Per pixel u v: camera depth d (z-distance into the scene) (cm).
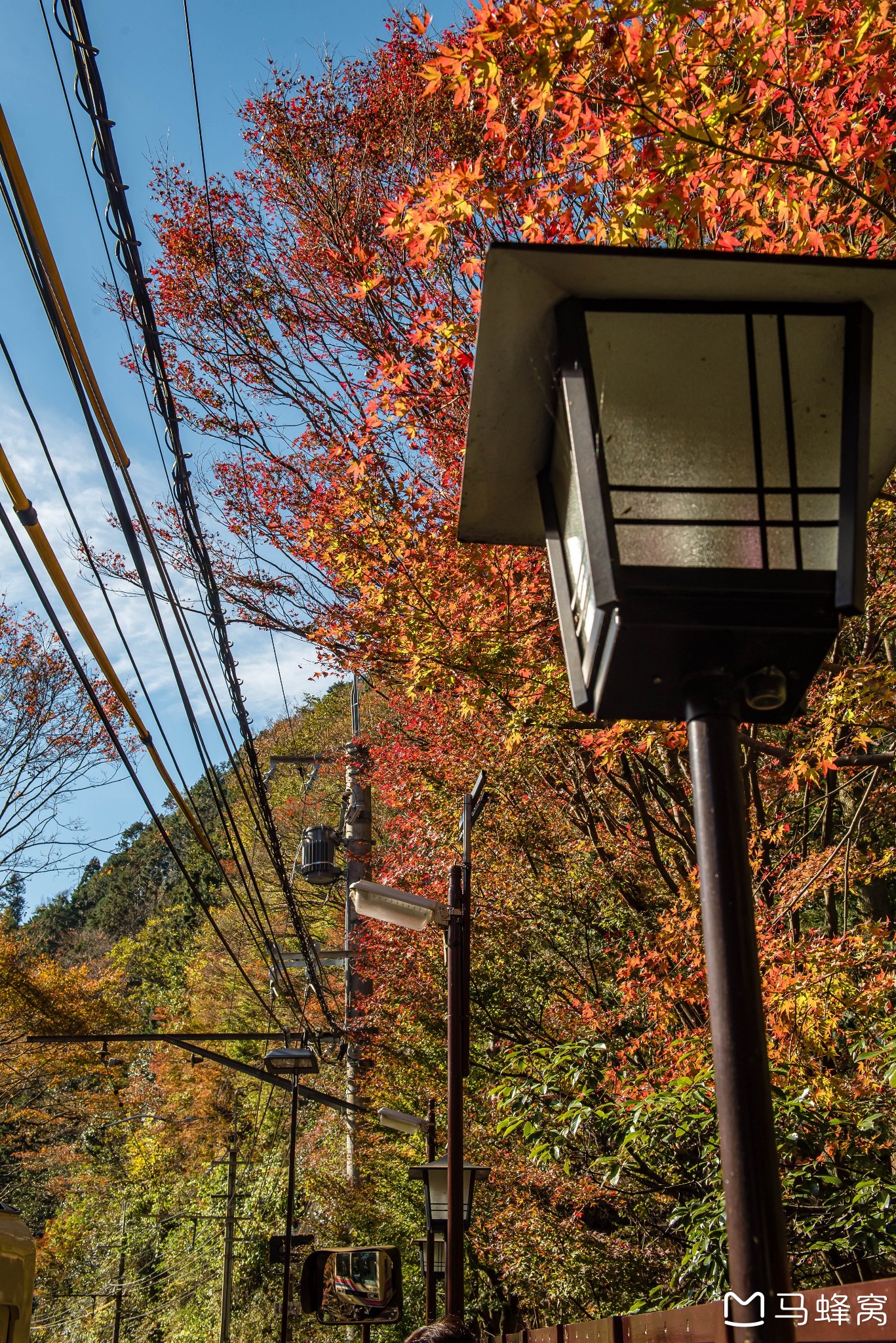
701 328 191
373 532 873
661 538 183
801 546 184
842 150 571
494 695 844
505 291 187
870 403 195
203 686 670
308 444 1149
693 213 600
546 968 1432
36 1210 4128
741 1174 148
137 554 485
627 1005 983
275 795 3466
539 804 1318
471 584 833
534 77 511
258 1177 2877
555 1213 1079
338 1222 1980
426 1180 1215
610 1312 1045
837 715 672
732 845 167
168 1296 3116
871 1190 612
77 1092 2467
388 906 1032
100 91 383
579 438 184
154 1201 3531
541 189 630
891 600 831
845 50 575
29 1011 2173
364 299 1117
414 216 596
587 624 194
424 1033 1636
